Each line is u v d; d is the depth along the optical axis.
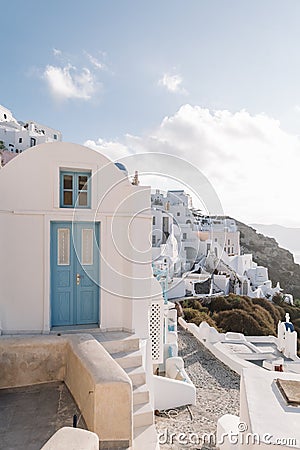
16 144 41.59
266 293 28.39
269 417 3.96
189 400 8.48
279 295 26.94
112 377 3.94
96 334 6.94
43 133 51.31
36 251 6.98
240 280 26.69
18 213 6.85
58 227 7.39
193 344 14.72
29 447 3.69
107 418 3.79
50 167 7.11
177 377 9.55
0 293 6.73
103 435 3.76
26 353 5.36
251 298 23.25
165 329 11.04
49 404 4.72
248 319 18.72
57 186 7.13
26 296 6.89
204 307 21.16
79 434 2.71
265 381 5.13
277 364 11.93
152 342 9.70
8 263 6.82
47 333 6.91
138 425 5.05
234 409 8.30
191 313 19.31
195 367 11.84
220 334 14.90
